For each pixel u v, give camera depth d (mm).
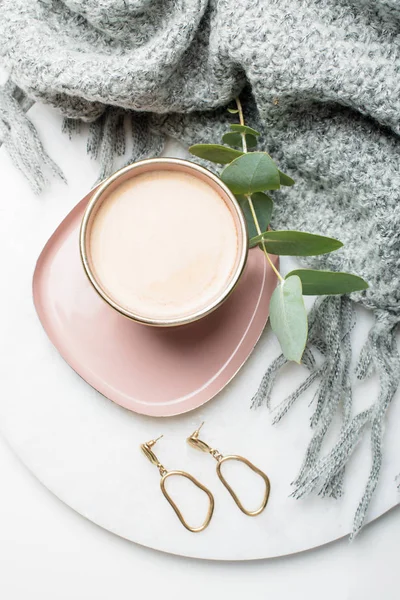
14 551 543
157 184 473
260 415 523
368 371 521
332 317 516
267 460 522
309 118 506
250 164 457
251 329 510
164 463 522
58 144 540
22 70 512
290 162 522
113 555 541
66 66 504
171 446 523
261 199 489
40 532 543
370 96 479
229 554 521
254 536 521
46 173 537
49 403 525
